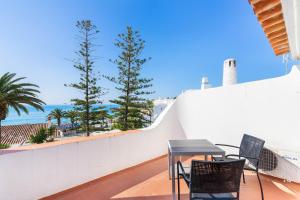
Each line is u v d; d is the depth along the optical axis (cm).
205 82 780
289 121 306
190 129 498
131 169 372
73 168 292
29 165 248
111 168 345
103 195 270
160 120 461
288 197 253
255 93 355
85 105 1628
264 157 314
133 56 1638
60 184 277
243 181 297
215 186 185
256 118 353
